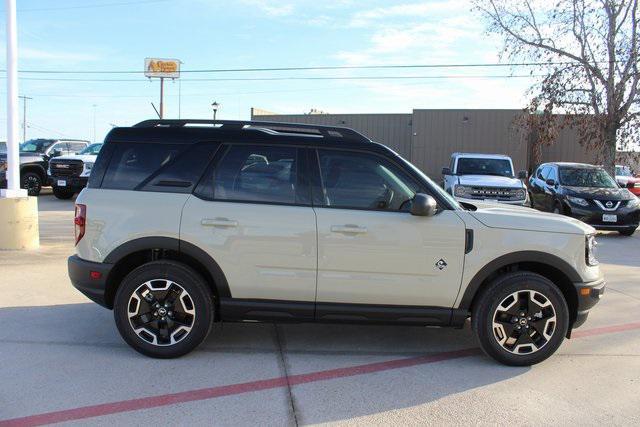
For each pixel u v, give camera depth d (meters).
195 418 3.55
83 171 17.78
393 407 3.77
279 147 4.63
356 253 4.44
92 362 4.45
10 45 8.86
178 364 4.46
